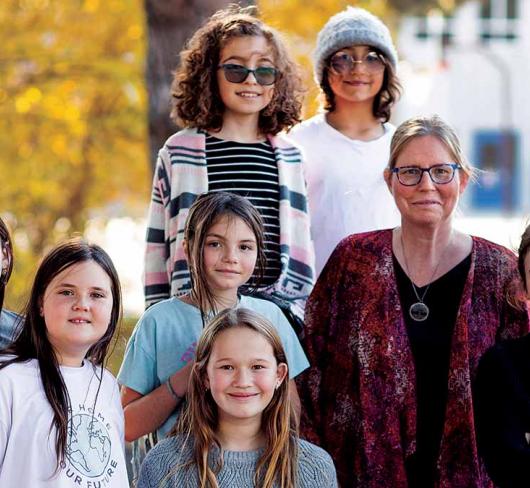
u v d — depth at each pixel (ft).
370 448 19.67
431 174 19.85
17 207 52.60
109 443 18.22
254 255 20.20
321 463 18.60
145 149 53.26
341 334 20.38
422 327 19.94
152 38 32.94
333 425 20.38
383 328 19.90
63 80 50.85
